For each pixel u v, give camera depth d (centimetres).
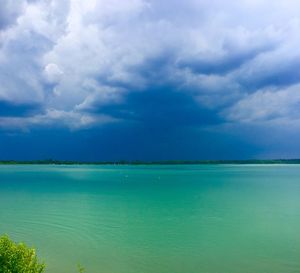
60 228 3284
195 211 4341
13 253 1295
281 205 4878
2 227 3338
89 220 3688
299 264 2223
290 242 2753
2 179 11175
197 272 2102
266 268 2166
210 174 15138
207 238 2889
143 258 2356
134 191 7012
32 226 3381
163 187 8012
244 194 6384
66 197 5900
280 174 14900
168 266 2202
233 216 3950
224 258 2345
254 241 2789
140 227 3328
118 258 2352
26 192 6812
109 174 15300
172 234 3038
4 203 5112
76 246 2652
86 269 2150
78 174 15250
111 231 3161
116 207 4712
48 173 16175
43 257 2377
